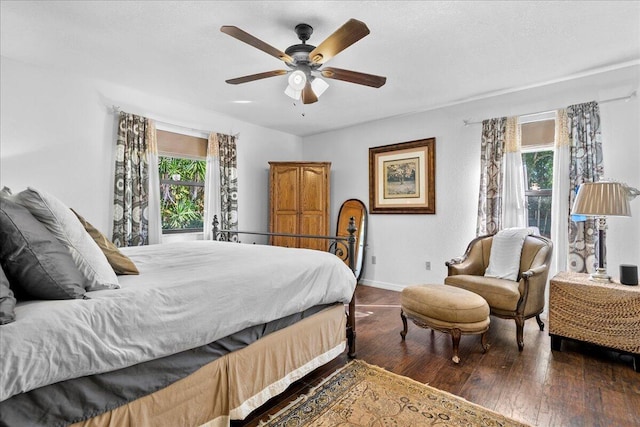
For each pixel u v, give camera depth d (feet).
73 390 3.36
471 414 5.47
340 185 16.33
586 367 7.13
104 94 10.41
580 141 9.86
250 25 7.18
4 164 8.63
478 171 11.97
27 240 3.53
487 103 11.74
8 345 2.88
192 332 4.28
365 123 15.26
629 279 7.50
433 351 8.01
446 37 7.61
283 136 16.93
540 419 5.34
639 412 5.52
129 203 10.70
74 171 9.79
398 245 14.21
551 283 8.04
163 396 4.12
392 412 5.53
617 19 6.85
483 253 10.68
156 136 11.63
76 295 3.72
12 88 8.75
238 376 5.01
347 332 7.73
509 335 9.04
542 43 7.87
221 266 5.73
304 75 7.14
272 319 5.49
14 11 6.66
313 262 6.63
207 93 11.41
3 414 2.93
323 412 5.54
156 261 6.34
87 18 6.92
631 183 9.25
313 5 6.46
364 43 7.88
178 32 7.48
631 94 9.25
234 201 14.14
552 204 10.47
